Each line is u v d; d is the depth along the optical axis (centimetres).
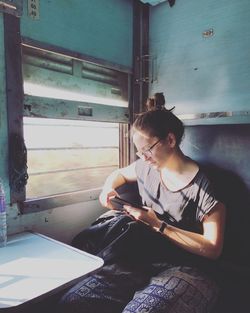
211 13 224
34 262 131
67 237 211
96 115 224
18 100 174
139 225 165
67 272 121
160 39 256
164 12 251
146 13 261
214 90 226
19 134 175
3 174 171
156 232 168
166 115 161
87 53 214
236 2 211
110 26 231
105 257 159
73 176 221
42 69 188
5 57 167
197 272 152
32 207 185
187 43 239
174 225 172
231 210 196
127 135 256
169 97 253
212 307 146
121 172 214
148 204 186
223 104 222
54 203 199
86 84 217
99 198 216
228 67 218
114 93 241
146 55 263
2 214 156
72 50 204
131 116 256
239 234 193
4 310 94
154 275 155
